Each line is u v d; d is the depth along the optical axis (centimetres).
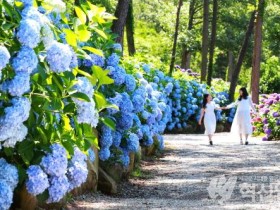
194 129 2861
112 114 952
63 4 560
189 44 4209
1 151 558
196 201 840
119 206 784
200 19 4903
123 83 970
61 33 642
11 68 505
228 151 1577
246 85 6269
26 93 532
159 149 1498
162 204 810
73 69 582
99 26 697
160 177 1091
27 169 546
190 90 2812
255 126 2248
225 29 4853
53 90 543
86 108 567
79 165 614
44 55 536
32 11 520
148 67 1512
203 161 1338
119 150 979
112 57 948
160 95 1477
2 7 516
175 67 3469
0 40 511
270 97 2028
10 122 498
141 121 1220
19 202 610
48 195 569
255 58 3134
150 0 5369
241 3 4594
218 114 3047
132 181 1029
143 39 4984
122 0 1359
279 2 3544
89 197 832
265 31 4253
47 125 554
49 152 552
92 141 596
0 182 516
